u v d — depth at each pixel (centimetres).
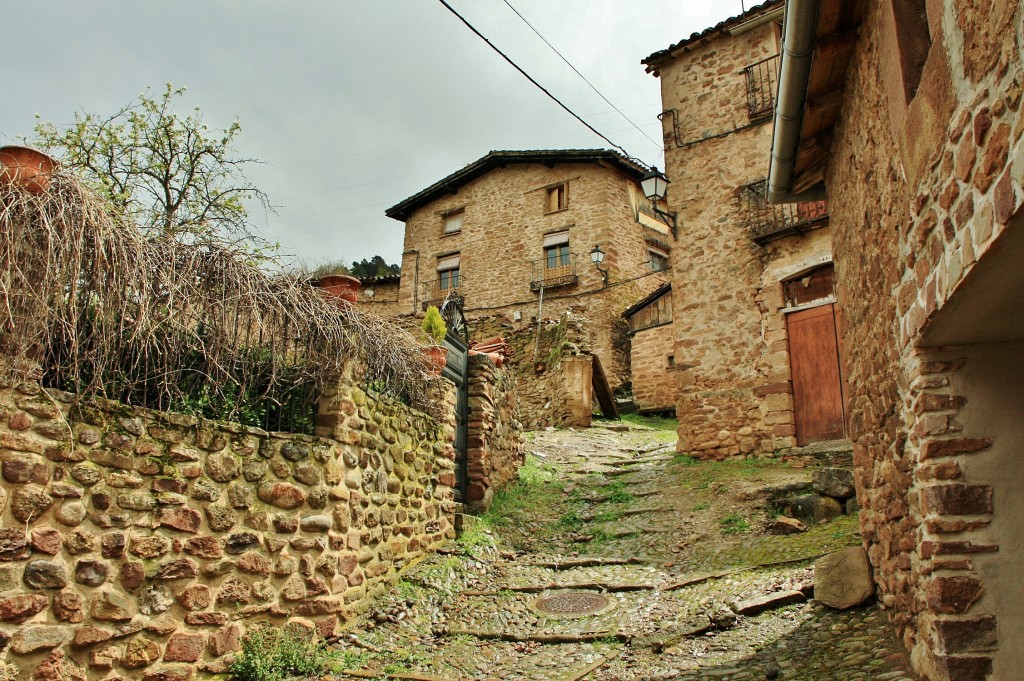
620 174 2189
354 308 556
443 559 628
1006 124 207
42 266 312
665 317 1741
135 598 347
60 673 309
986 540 291
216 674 382
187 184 837
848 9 383
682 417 1045
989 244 219
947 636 286
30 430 311
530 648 470
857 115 421
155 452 370
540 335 1606
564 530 765
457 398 801
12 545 297
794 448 924
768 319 992
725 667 398
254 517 427
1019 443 296
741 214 1048
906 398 341
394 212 2544
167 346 384
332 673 419
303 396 502
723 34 1120
